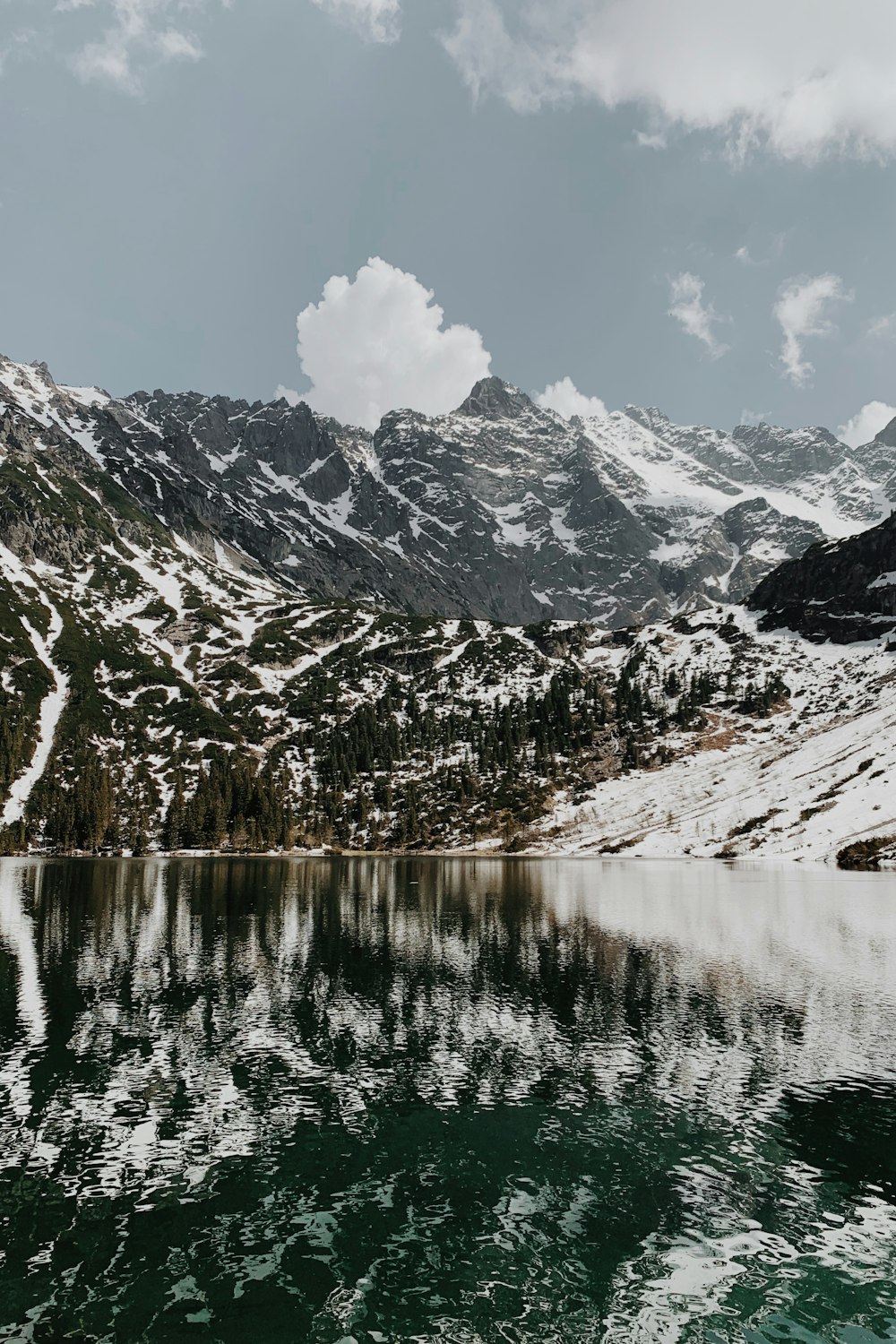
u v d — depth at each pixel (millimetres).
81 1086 40188
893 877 137250
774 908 100188
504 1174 31453
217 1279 25000
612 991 58375
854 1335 22359
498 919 93000
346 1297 24125
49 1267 25609
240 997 57000
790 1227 27812
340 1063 43500
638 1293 24234
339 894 118875
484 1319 23094
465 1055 44844
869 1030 48688
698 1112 37094
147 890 124625
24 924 89812
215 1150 33500
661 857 187625
